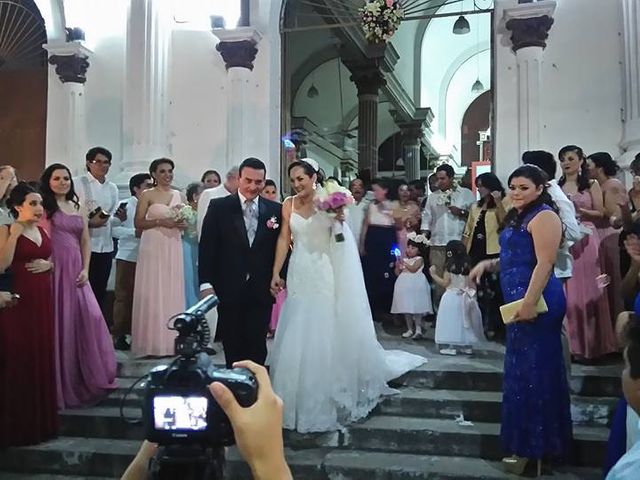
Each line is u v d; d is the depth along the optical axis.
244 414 1.11
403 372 4.89
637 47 6.55
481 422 4.47
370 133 13.56
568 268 4.71
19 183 4.52
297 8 9.28
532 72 6.86
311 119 16.62
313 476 4.00
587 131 6.84
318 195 4.46
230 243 4.31
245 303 4.31
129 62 7.79
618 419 3.36
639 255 4.02
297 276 4.43
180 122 7.93
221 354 5.57
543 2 6.78
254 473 1.10
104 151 6.09
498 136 7.01
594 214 5.12
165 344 5.53
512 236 3.80
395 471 3.91
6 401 4.37
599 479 3.76
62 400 4.83
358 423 4.42
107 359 5.04
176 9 7.97
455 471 3.89
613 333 5.15
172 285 5.60
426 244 6.47
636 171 4.99
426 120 16.73
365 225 7.13
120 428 4.63
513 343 3.81
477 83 16.77
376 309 7.16
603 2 6.86
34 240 4.46
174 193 5.76
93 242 6.02
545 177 3.79
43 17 8.24
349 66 13.57
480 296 6.16
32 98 8.67
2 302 4.24
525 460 3.81
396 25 7.50
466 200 6.84
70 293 4.90
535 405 3.71
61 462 4.34
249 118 7.71
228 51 7.66
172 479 1.25
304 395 4.23
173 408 1.21
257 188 4.34
